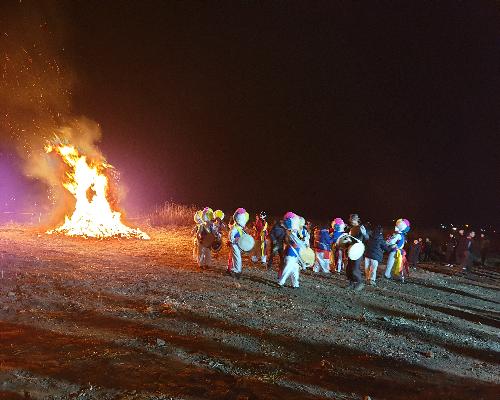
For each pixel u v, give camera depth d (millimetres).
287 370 6418
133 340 6875
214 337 7332
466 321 11008
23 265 11875
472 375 7055
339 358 7113
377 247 14227
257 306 9672
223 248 18375
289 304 10172
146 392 5277
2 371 5371
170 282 11273
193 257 15289
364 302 11273
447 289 15516
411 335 8906
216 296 10195
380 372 6730
